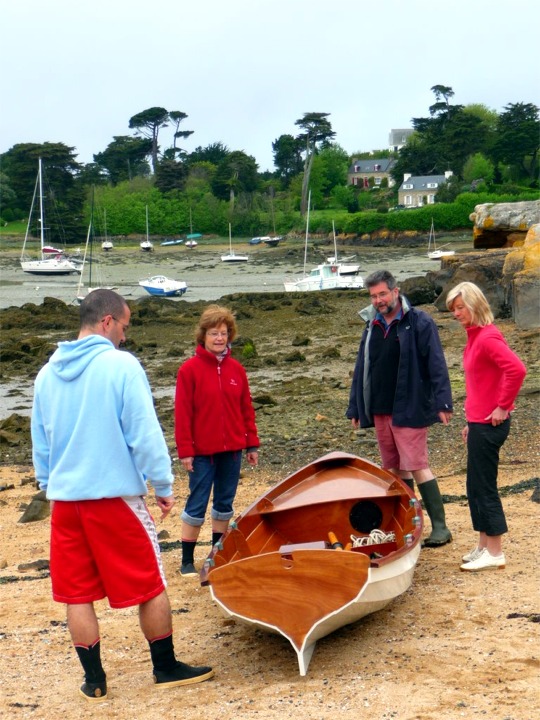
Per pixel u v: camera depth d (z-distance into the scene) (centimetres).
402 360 664
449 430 1300
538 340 2025
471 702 427
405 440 673
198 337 667
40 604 662
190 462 671
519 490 884
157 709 455
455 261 2839
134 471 465
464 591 587
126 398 459
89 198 12775
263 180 15888
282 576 486
